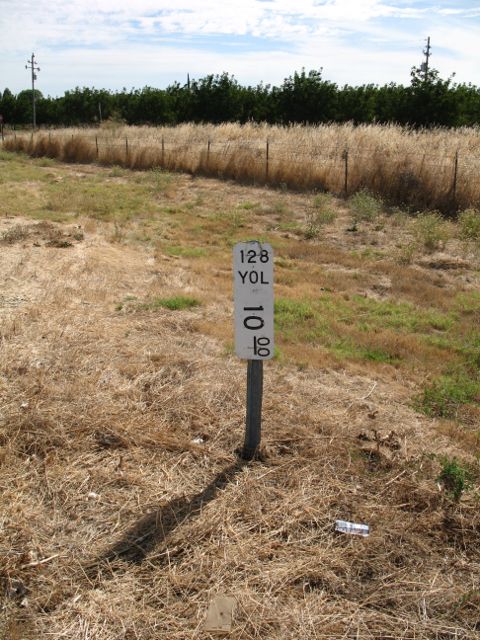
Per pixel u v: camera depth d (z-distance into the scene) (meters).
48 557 3.26
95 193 16.31
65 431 4.37
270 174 17.84
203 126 27.06
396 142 17.88
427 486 3.95
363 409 5.07
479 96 28.77
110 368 5.37
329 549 3.41
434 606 3.06
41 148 26.00
